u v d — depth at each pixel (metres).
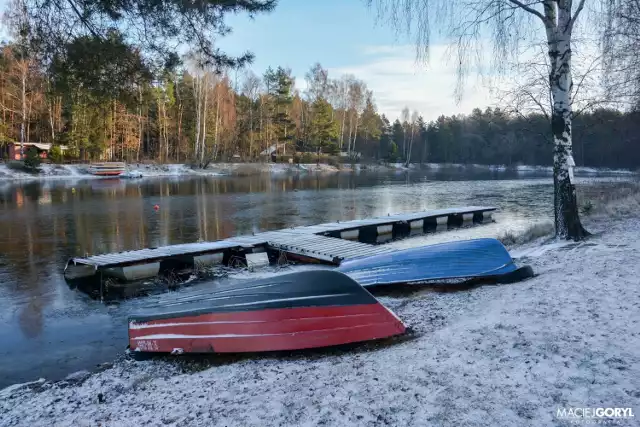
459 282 6.92
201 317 4.78
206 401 3.48
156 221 16.59
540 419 2.63
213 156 50.78
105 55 6.01
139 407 3.55
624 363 3.14
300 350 4.50
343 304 4.62
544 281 5.55
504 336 3.87
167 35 6.59
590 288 4.88
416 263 6.98
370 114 71.06
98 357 5.27
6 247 11.90
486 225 15.93
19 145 38.81
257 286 5.00
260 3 6.99
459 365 3.45
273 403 3.26
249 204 22.11
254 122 57.72
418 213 16.47
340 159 61.53
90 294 7.91
